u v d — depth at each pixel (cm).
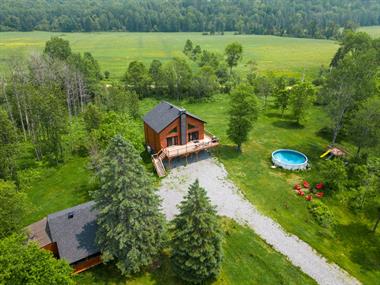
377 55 5922
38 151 4625
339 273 2784
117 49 15575
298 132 5778
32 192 3828
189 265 2383
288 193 3875
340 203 3722
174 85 7738
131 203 2370
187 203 2433
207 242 2392
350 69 4459
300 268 2809
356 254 3012
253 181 4116
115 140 2394
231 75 9325
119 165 2369
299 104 5838
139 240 2505
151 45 16975
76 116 6188
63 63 6562
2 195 2450
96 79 7600
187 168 4381
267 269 2769
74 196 3753
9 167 3588
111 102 6338
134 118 6338
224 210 3519
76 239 2625
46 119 4250
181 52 14938
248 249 2970
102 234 2561
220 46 16725
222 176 4206
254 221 3366
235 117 4744
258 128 5922
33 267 1944
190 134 4684
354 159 4381
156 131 4350
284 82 7762
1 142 3509
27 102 4778
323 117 6450
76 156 4694
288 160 4728
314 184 4062
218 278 2638
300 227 3316
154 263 2773
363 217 3516
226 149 4994
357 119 4328
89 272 2661
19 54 8269
